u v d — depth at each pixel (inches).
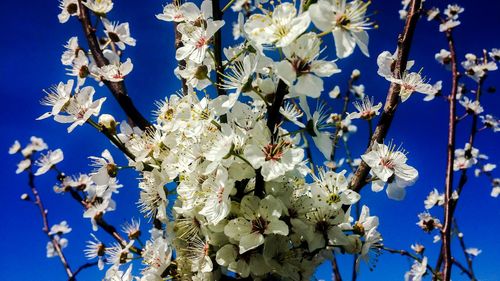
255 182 6.0
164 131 7.0
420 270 11.6
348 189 6.4
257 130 5.9
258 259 6.1
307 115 5.9
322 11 5.1
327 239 6.2
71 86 7.4
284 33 5.3
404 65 6.7
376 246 7.1
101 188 7.4
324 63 5.4
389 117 6.6
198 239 6.4
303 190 6.5
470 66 14.5
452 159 9.9
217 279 6.3
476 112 13.9
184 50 6.8
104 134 7.1
